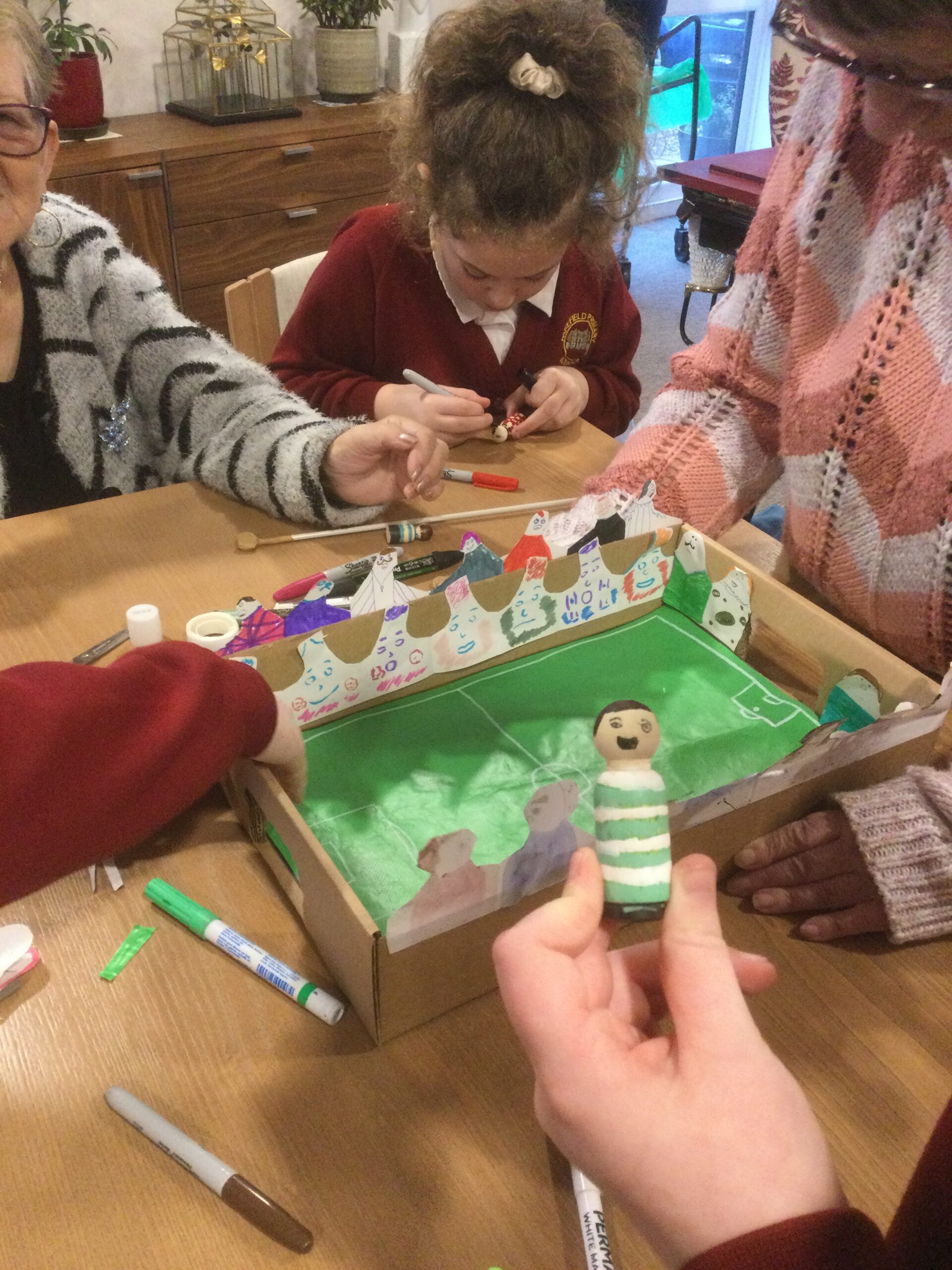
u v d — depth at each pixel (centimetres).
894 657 71
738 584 80
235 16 228
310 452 95
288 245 242
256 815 62
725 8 376
